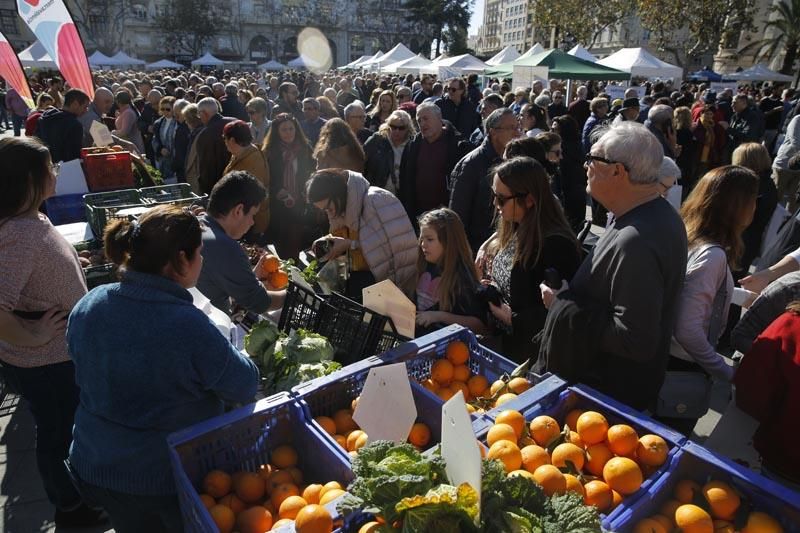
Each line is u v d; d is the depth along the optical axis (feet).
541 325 8.20
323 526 3.99
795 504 4.15
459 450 3.64
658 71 53.78
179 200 13.61
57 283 6.52
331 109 26.03
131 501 5.29
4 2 137.39
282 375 6.93
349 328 7.56
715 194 7.25
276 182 16.72
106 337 5.02
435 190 16.39
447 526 3.28
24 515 8.29
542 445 5.08
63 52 16.88
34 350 6.76
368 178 17.99
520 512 3.61
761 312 6.48
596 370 6.40
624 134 5.92
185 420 5.30
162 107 27.12
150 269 5.16
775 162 24.43
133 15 197.77
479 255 10.50
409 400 5.65
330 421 5.97
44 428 7.30
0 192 6.14
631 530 4.36
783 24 120.47
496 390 6.39
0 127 53.47
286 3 229.66
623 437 4.84
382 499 3.56
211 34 199.82
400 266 10.71
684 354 7.48
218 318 7.35
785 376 5.27
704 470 4.73
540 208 8.13
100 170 15.10
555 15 103.65
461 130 26.73
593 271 6.10
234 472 5.41
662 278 5.68
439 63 73.72
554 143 14.66
